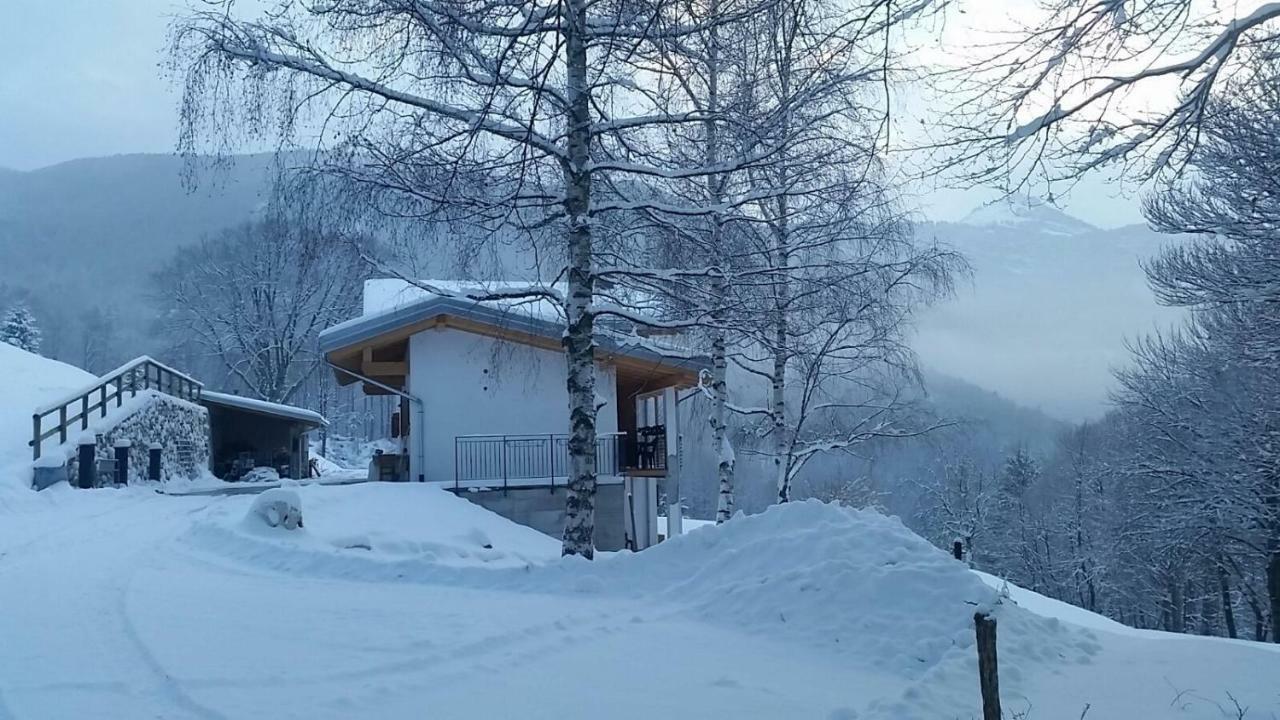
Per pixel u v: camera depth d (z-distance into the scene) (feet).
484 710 18.03
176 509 56.39
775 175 41.34
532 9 30.73
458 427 65.82
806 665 22.74
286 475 111.14
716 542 31.42
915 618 24.71
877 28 20.31
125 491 65.16
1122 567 125.29
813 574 26.96
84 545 40.83
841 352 58.23
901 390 63.36
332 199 34.99
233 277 144.66
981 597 25.27
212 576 33.42
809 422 65.51
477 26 32.35
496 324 59.41
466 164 34.35
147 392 82.02
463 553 38.19
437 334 66.13
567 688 19.71
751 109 35.22
